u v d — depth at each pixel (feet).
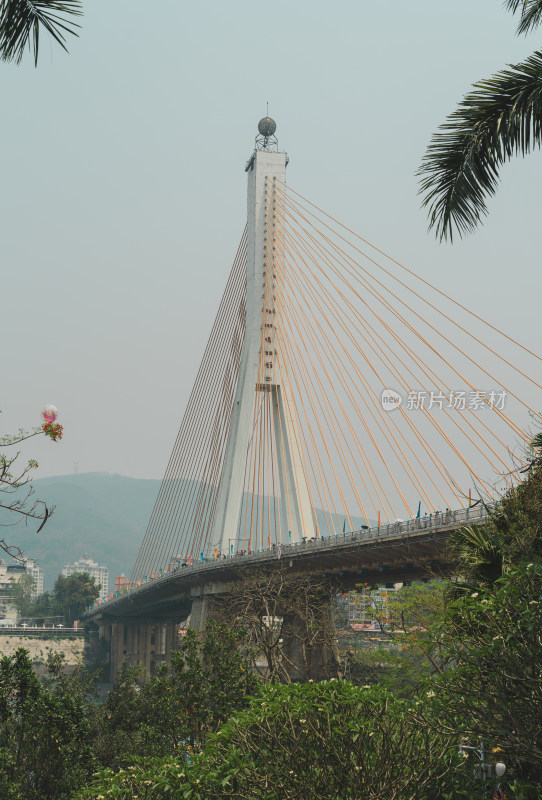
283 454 314.14
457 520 184.34
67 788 89.04
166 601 450.30
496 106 55.01
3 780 81.15
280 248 342.23
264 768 49.75
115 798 56.39
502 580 48.34
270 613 180.34
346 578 254.68
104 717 127.65
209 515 359.87
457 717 49.32
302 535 300.40
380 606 151.43
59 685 143.84
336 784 46.96
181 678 113.60
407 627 132.98
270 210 346.95
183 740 111.14
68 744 90.89
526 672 44.34
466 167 55.93
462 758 50.06
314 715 50.31
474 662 45.80
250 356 327.47
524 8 58.44
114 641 602.03
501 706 44.78
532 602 45.47
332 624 202.90
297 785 47.44
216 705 111.34
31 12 45.32
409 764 47.16
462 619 49.67
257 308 334.85
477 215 57.47
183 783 52.95
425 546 197.57
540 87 53.78
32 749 90.02
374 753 47.98
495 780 48.96
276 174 349.82
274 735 50.78
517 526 62.75
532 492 64.59
